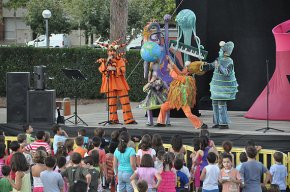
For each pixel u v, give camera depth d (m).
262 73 22.06
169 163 12.59
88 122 19.80
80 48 33.38
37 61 33.72
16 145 13.78
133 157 13.59
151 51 18.06
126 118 19.12
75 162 12.58
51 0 42.91
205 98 22.38
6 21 55.84
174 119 20.50
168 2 41.34
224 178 12.85
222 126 17.86
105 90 19.09
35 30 43.28
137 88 32.47
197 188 14.38
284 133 16.72
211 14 22.19
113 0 27.88
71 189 10.59
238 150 15.80
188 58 19.42
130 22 40.88
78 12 41.50
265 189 13.02
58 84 33.66
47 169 12.12
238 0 21.97
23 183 12.19
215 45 22.28
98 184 13.48
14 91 19.80
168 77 18.64
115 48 19.08
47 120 19.44
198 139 14.42
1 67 34.16
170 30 22.53
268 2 21.81
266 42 22.00
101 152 14.77
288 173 15.62
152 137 14.66
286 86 19.36
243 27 22.09
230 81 17.81
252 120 19.81
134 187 12.42
